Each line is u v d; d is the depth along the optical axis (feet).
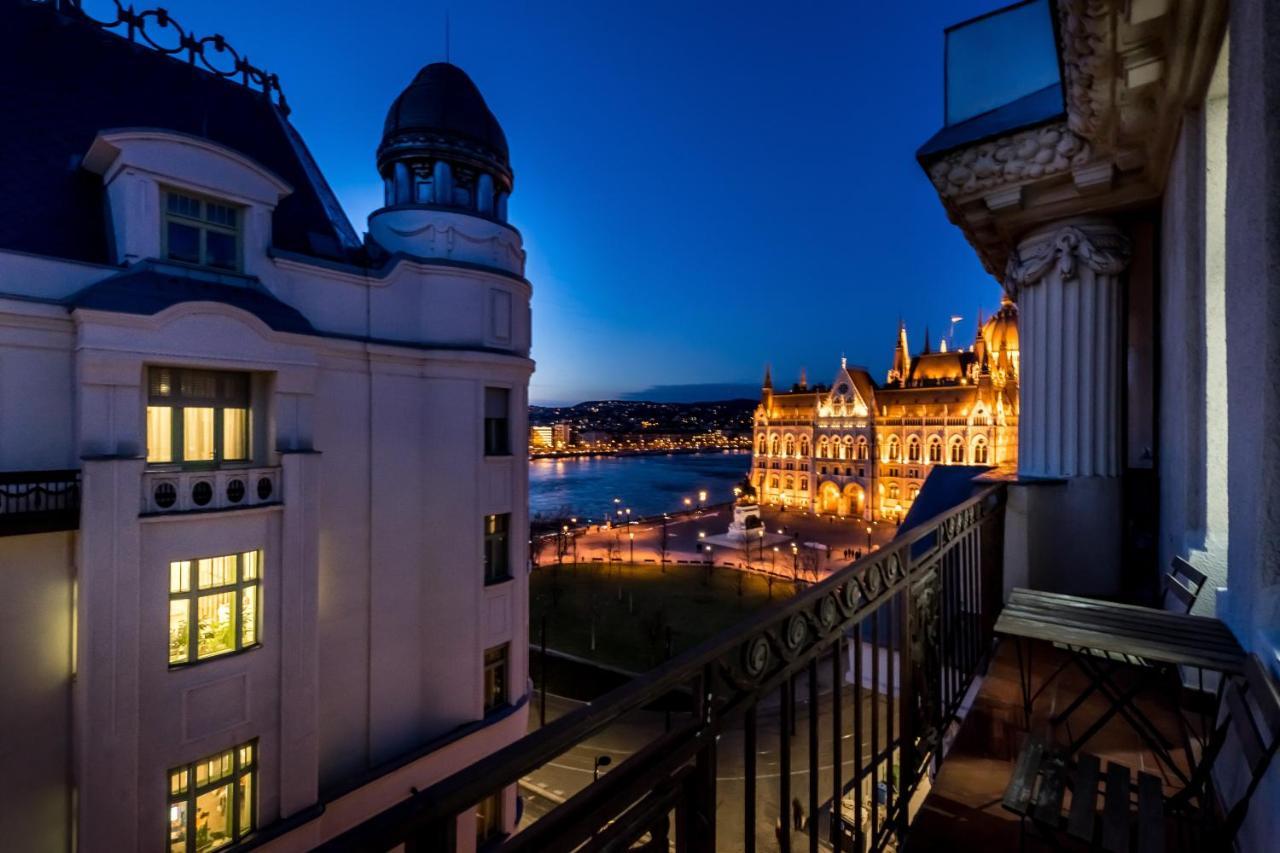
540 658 143.74
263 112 55.47
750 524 283.38
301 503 39.47
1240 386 11.22
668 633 138.51
